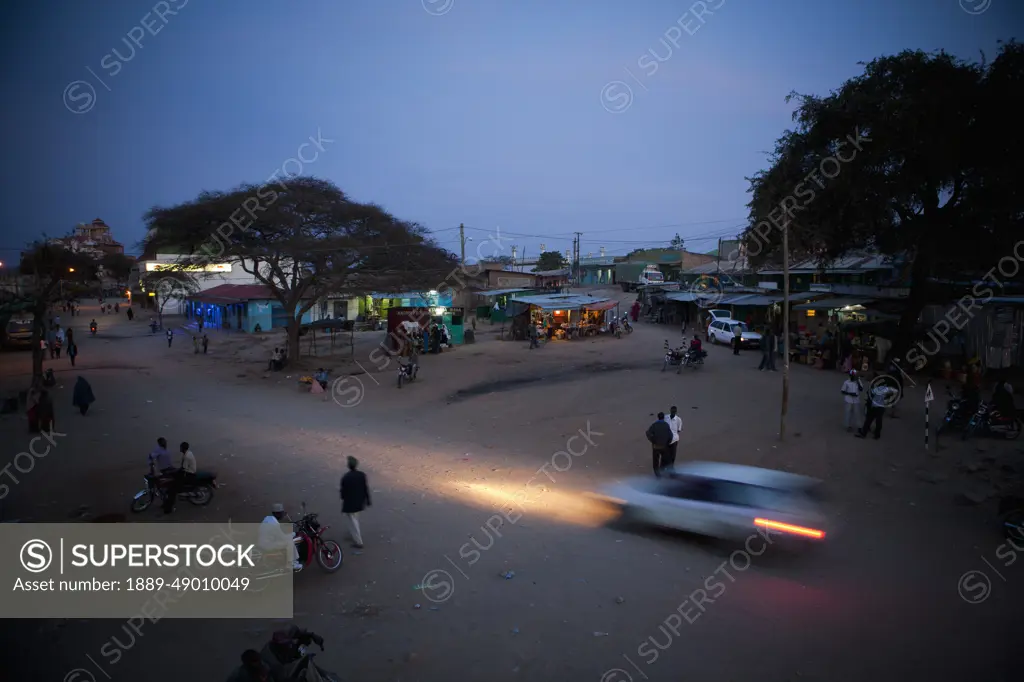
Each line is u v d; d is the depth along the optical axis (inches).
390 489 575.2
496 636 328.2
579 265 3607.3
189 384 1160.8
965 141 836.6
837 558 420.5
